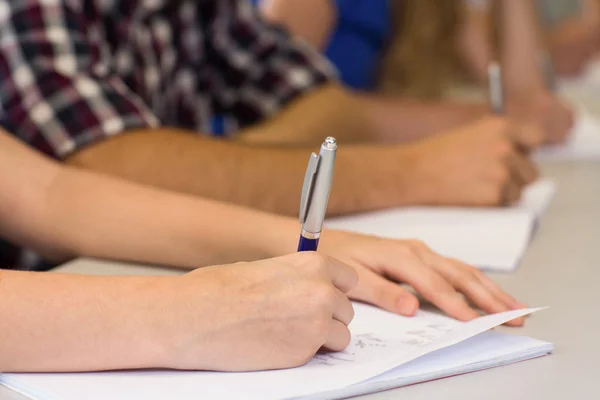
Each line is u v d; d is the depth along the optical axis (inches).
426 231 52.1
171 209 43.3
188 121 70.5
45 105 50.7
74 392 27.7
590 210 61.9
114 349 29.1
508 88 109.7
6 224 45.3
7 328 29.3
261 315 29.7
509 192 60.3
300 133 73.8
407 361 29.4
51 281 30.6
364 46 112.3
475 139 61.3
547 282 42.9
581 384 29.5
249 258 41.1
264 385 28.1
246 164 54.1
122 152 51.5
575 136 92.2
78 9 53.8
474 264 45.0
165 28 66.6
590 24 161.3
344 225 54.4
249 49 74.3
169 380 28.8
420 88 114.8
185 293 29.9
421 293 37.7
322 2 101.6
